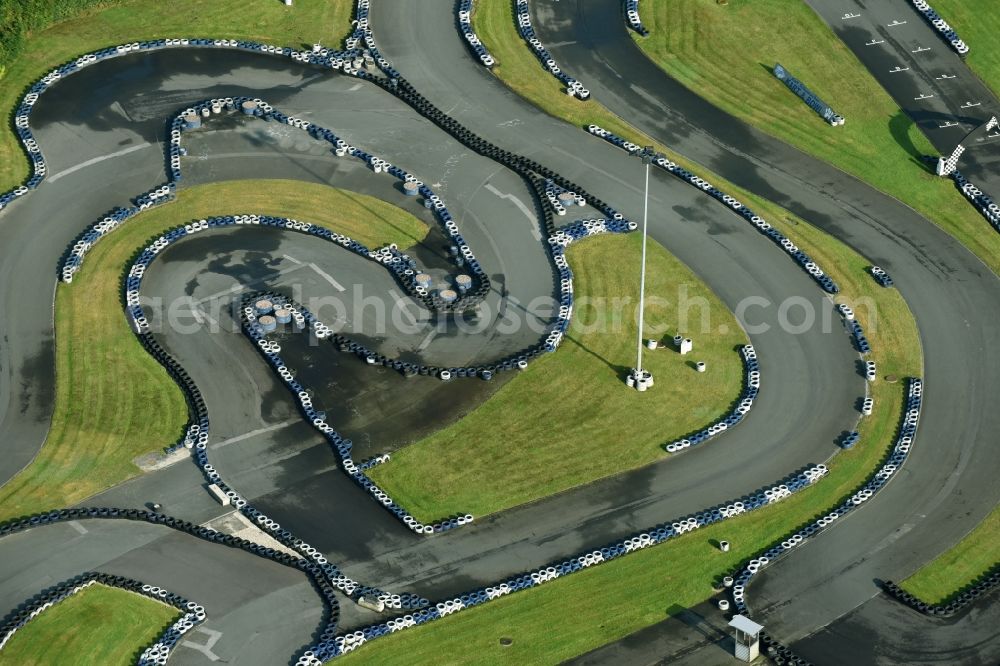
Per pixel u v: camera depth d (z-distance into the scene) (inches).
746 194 6151.6
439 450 5012.3
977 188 6200.8
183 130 6378.0
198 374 5290.4
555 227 5964.6
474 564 4616.1
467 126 6466.5
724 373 5324.8
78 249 5748.0
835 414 5167.3
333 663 4303.6
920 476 4933.6
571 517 4773.6
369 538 4702.3
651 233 5944.9
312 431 5083.7
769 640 4335.6
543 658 4323.3
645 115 6545.3
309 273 5738.2
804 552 4662.9
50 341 5408.5
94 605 4475.9
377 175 6230.3
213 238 5885.8
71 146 6294.3
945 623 4421.8
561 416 5142.7
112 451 4995.1
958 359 5408.5
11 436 5034.5
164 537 4712.1
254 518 4744.1
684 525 4719.5
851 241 5940.0
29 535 4699.8
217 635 4377.5
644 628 4411.9
